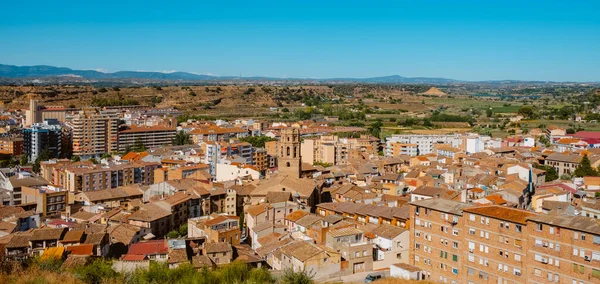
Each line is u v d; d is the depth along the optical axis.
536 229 136.75
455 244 155.00
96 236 162.00
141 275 112.06
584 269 127.75
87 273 103.88
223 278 117.25
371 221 190.25
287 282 116.19
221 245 160.00
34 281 93.69
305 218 187.00
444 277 157.88
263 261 160.50
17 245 156.25
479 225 149.25
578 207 195.00
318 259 150.50
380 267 162.75
